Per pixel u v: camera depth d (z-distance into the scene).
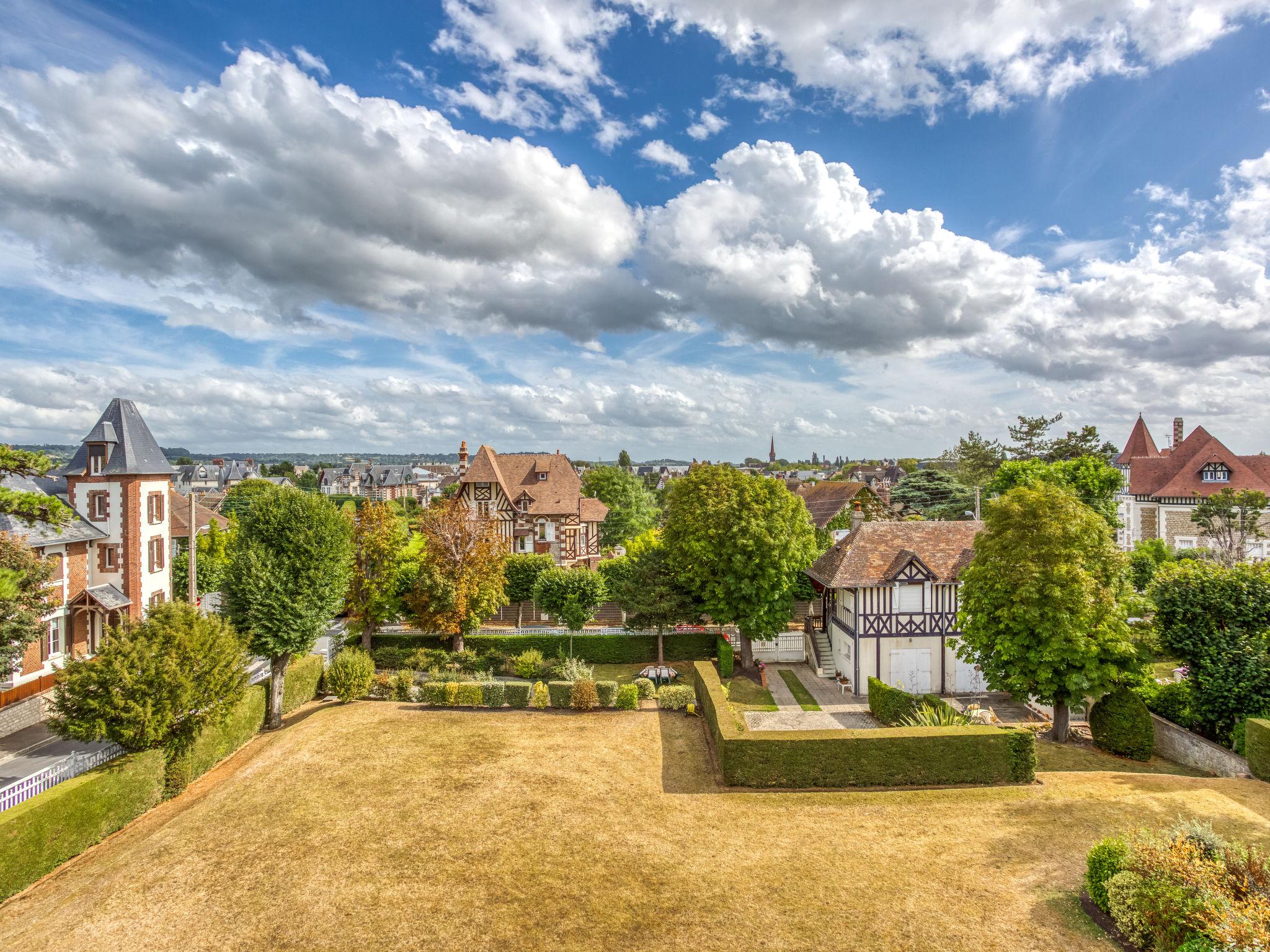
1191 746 23.30
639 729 24.56
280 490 28.73
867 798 18.83
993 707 31.33
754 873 14.77
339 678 28.47
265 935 12.77
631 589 39.09
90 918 13.42
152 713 18.50
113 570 33.44
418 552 48.06
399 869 15.05
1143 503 60.62
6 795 16.28
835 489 65.56
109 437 33.72
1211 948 9.98
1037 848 15.55
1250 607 22.83
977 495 55.34
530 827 17.05
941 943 12.13
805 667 39.41
